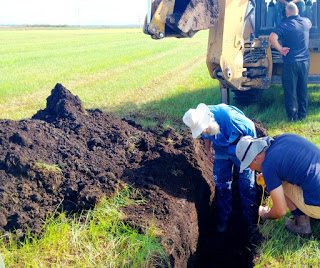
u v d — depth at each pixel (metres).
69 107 5.20
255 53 6.98
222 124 3.79
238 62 6.35
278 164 3.21
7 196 3.48
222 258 4.15
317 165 3.24
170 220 3.60
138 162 4.47
